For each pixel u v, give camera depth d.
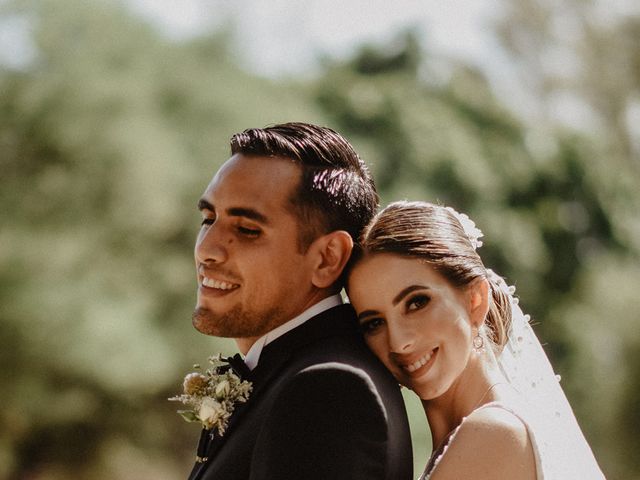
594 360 18.78
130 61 15.65
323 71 23.03
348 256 2.38
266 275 2.29
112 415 14.90
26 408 14.25
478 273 2.51
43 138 14.85
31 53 15.32
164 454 15.75
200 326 2.34
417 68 24.80
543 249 23.36
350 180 2.42
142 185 14.62
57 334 14.02
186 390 2.38
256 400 2.28
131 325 14.24
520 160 24.11
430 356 2.44
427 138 21.12
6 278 14.19
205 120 15.66
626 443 16.05
